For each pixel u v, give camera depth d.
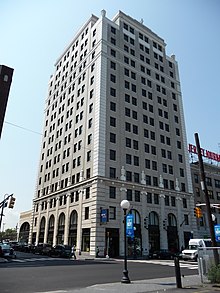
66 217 45.47
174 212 48.53
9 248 31.20
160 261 32.22
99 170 40.47
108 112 45.41
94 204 38.78
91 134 44.78
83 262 26.73
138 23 60.00
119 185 42.00
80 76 54.81
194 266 25.33
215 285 12.21
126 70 52.31
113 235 38.81
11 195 29.59
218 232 25.83
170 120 56.69
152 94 55.47
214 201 63.03
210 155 66.31
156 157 50.12
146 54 58.81
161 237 44.62
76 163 47.06
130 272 18.75
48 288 11.42
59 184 51.22
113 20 58.75
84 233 39.75
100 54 49.12
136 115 50.12
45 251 38.94
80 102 51.69
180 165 54.19
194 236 49.94
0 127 29.69
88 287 11.84
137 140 48.12
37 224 56.16
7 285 11.85
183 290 11.03
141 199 44.16
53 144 58.97
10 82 31.98
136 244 41.09
